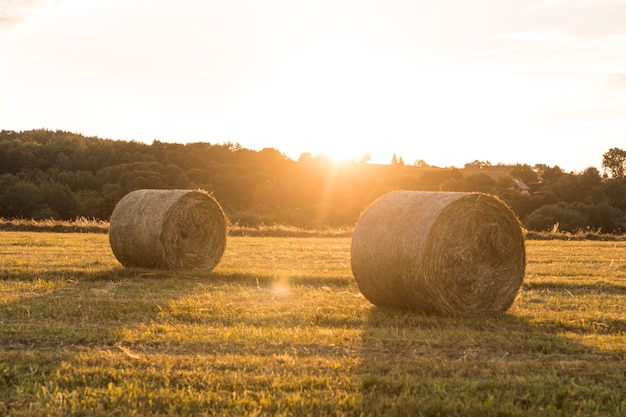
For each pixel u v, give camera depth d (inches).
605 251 949.2
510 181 3142.2
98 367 308.8
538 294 553.3
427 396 273.7
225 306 472.7
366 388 287.3
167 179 2672.2
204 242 702.5
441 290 456.1
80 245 941.8
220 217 714.2
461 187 3038.9
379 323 429.7
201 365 316.2
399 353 347.9
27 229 1302.9
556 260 813.9
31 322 415.2
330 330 396.5
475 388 284.2
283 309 466.9
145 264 689.0
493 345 365.1
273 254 869.2
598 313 456.1
